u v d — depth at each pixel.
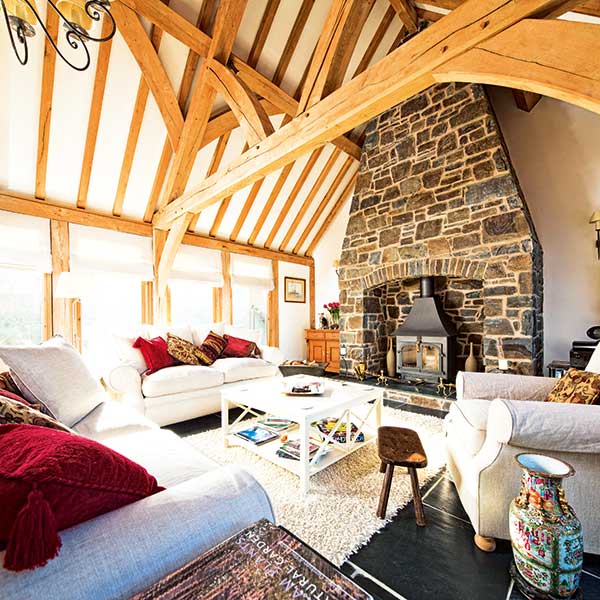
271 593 0.58
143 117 3.73
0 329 3.63
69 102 3.28
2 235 3.52
